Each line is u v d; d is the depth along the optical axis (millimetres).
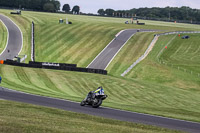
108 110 35094
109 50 150750
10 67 94000
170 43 179875
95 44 161625
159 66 122875
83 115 28562
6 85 59906
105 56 139750
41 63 111625
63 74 88438
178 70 120125
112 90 70938
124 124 25891
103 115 31047
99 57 138125
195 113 41219
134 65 121375
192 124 30484
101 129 22016
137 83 84562
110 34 185625
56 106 35500
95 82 79250
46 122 22578
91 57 138375
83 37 175000
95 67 122188
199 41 189625
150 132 22828
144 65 122500
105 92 67938
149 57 140375
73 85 73562
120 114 32781
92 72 96312
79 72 95625
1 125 19234
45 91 58188
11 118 22500
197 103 65250
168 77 106812
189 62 141125
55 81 76625
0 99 36312
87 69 96812
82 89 69812
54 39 168625
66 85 72938
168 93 74438
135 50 152875
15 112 26141
